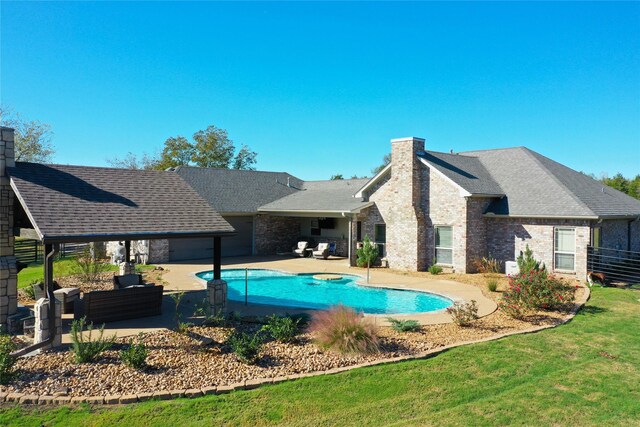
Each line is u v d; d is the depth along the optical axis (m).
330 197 30.20
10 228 12.56
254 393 8.21
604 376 9.20
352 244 25.83
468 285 19.58
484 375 9.20
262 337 11.11
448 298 17.22
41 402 7.65
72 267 20.95
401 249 24.64
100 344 9.75
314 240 32.19
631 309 14.82
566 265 20.66
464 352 10.44
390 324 12.88
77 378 8.57
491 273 22.42
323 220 31.59
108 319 12.80
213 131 59.81
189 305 15.02
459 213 22.66
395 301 17.73
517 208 22.34
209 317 12.45
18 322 12.10
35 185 12.10
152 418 7.28
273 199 32.53
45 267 10.62
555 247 20.98
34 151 47.38
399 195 24.75
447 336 11.72
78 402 7.68
